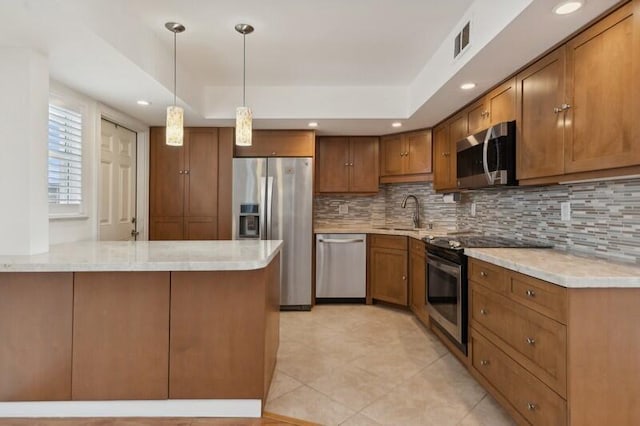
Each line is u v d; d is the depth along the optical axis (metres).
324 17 2.36
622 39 1.60
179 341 2.01
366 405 2.17
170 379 2.01
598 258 2.01
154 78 2.56
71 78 2.53
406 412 2.11
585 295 1.50
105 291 1.97
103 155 3.29
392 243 4.13
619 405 1.50
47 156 2.20
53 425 1.93
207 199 4.11
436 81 2.88
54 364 1.96
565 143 1.96
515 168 2.46
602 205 2.09
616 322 1.50
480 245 2.63
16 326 1.95
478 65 2.32
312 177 4.18
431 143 4.09
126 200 3.73
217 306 2.01
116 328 1.98
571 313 1.50
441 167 3.84
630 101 1.57
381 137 4.55
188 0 2.15
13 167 2.07
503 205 3.18
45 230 2.20
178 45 2.75
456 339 2.67
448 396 2.28
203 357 2.01
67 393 1.97
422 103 3.25
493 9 1.94
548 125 2.11
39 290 1.95
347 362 2.77
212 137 4.11
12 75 2.06
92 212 3.01
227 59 3.02
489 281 2.21
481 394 2.31
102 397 1.98
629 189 1.91
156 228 4.08
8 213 2.07
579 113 1.86
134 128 3.76
